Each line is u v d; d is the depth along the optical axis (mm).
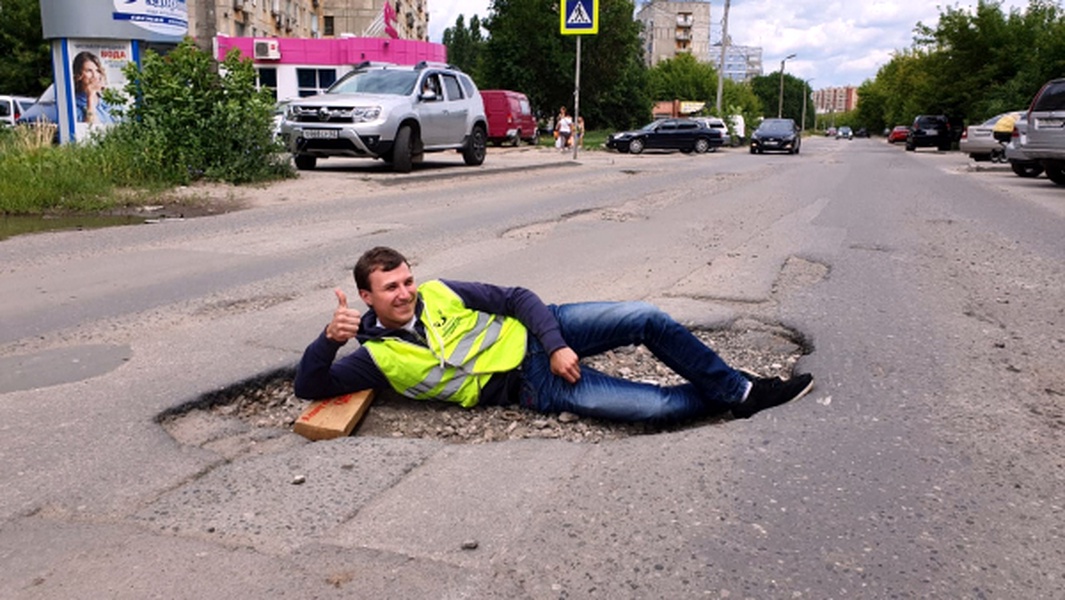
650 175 16562
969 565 2135
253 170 13039
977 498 2492
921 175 17391
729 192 12625
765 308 4934
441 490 2561
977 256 6863
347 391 3234
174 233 8133
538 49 45719
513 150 29328
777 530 2301
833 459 2758
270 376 3713
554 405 3215
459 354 3180
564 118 29766
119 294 5402
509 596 1988
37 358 3945
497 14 47031
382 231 8258
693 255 6848
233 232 8211
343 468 2721
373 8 57562
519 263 6508
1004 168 19734
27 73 31703
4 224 8695
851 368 3744
